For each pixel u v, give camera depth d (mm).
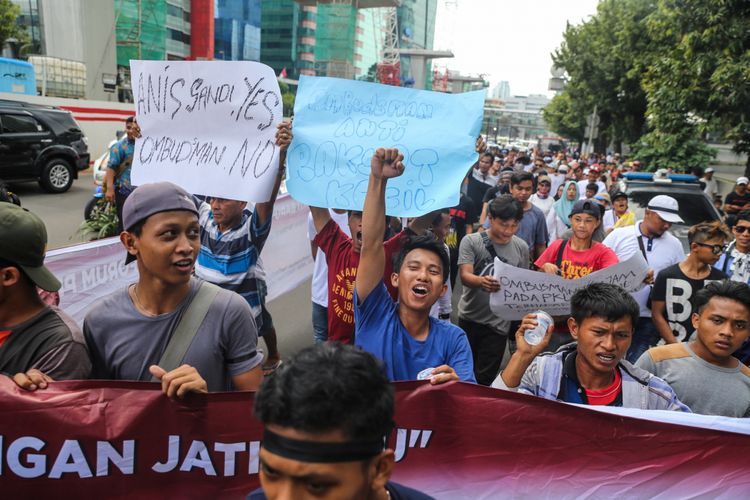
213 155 3254
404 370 2451
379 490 1191
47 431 1800
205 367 2086
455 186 2922
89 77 32125
